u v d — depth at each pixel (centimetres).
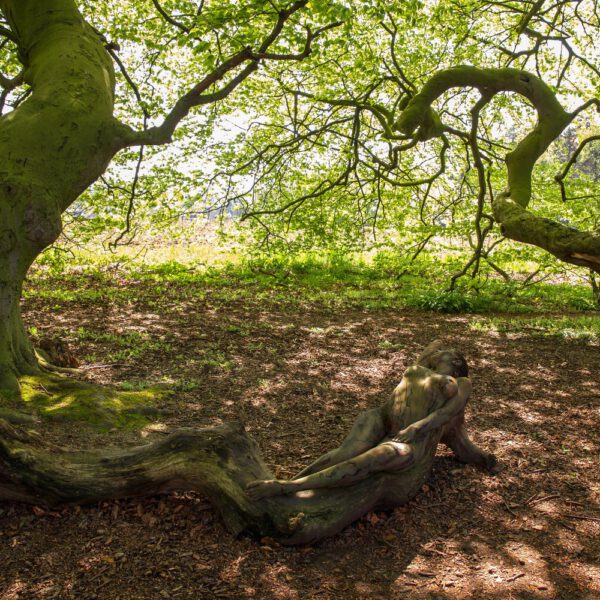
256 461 448
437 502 482
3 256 565
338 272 1822
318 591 365
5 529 403
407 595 365
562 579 387
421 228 1445
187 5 837
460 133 1023
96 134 599
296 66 1190
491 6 1266
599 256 604
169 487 442
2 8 678
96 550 389
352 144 1195
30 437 442
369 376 828
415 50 1218
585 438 624
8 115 589
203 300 1349
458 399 481
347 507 421
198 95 702
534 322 1220
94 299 1292
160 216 1333
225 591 359
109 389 621
